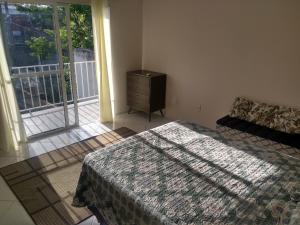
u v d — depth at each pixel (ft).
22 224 7.07
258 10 10.12
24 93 11.82
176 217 4.73
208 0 11.47
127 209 5.40
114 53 13.79
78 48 16.93
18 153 10.69
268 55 10.30
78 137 12.28
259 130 10.13
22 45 10.71
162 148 7.23
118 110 15.23
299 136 9.59
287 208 4.87
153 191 5.42
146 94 13.88
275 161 6.77
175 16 12.96
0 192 8.34
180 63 13.51
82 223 7.16
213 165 6.48
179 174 6.04
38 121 12.73
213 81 12.40
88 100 17.79
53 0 10.78
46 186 8.66
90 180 6.50
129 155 6.84
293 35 9.48
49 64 11.73
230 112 11.58
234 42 11.16
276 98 10.55
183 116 14.26
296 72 9.75
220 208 4.98
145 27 14.61
